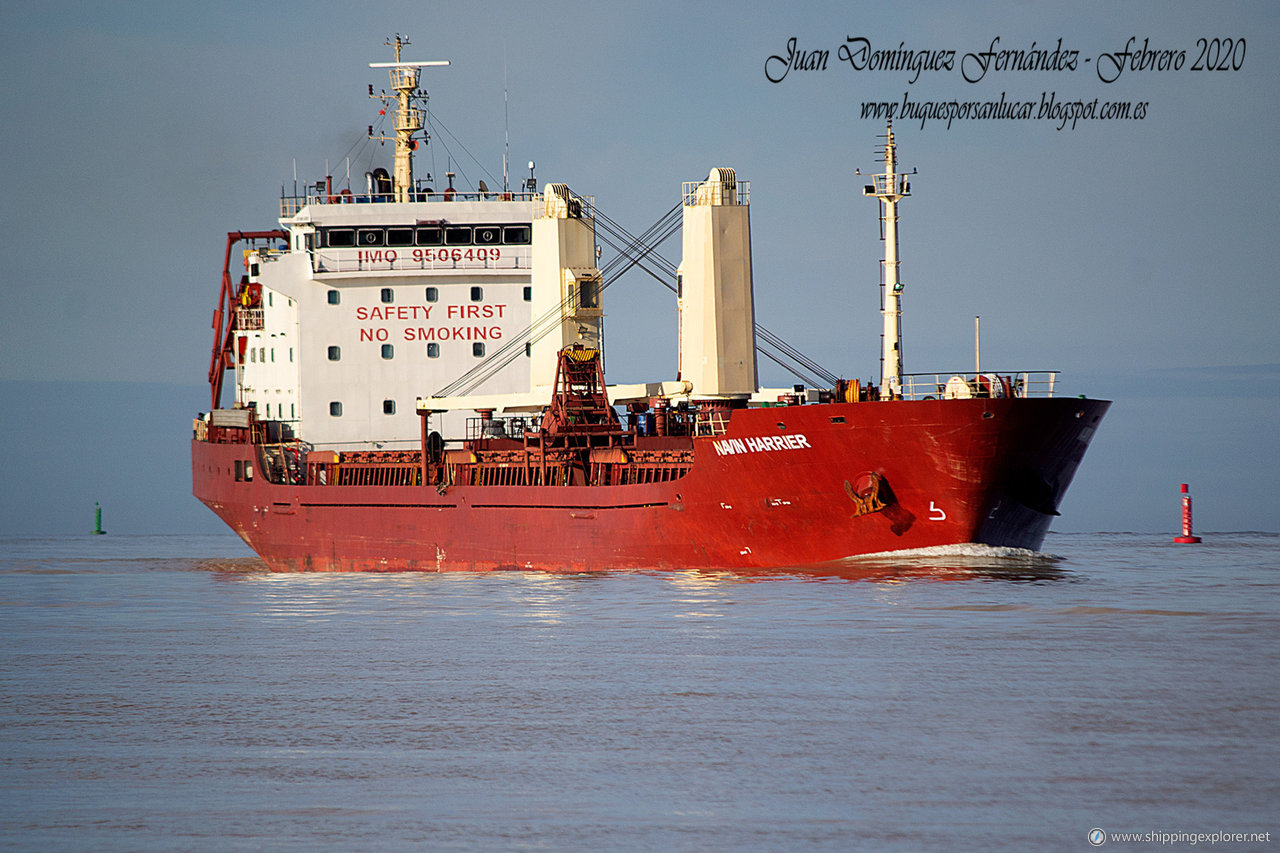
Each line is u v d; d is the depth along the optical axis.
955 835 75.56
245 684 115.62
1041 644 124.38
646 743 93.88
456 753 92.50
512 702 106.19
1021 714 98.94
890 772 86.38
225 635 144.25
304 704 107.31
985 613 140.88
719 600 153.25
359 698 108.94
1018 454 159.00
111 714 105.25
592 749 92.75
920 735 94.12
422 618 150.88
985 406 155.62
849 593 154.62
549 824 78.38
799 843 74.75
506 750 92.94
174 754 93.56
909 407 157.50
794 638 128.62
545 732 97.06
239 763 91.06
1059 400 157.62
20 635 147.75
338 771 88.94
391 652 129.00
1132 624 134.75
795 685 109.25
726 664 117.81
